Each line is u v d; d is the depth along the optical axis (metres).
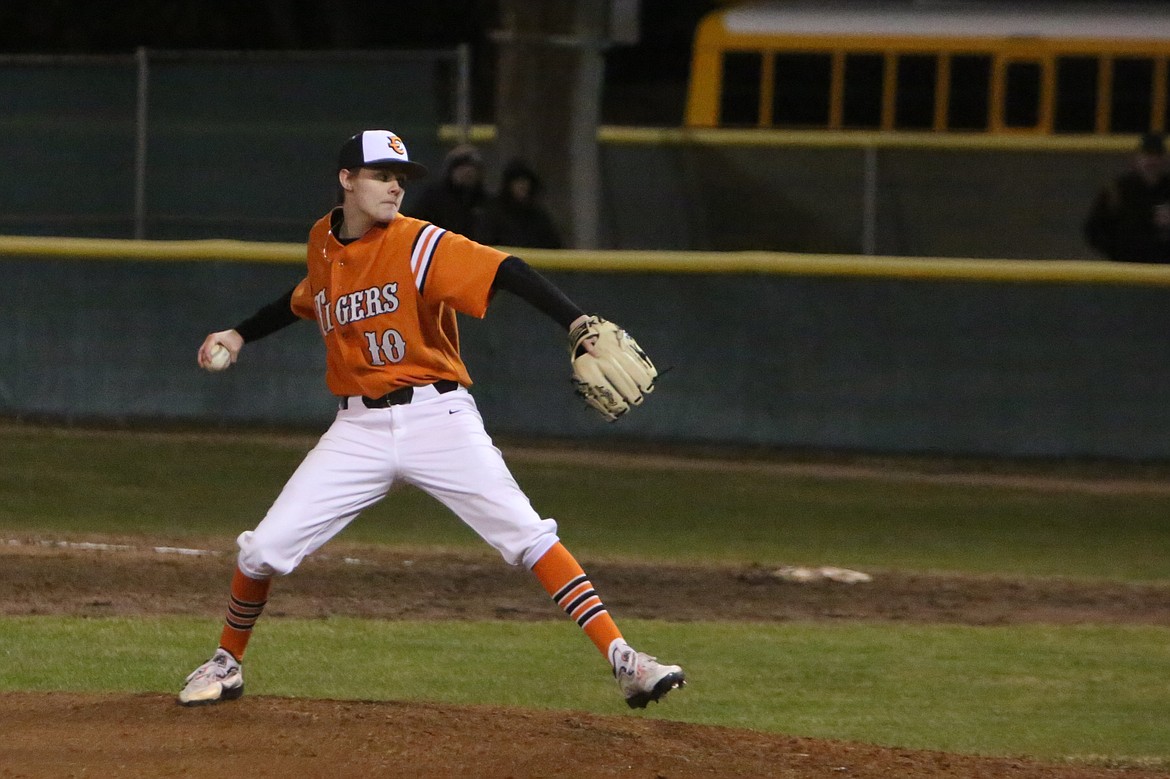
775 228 73.94
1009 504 46.22
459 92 50.47
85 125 54.03
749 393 52.38
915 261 51.66
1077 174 71.12
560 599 18.61
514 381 52.62
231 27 105.56
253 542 18.91
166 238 53.84
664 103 118.38
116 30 101.31
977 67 77.12
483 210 54.09
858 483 48.62
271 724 19.48
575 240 64.44
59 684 24.42
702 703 25.12
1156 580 36.78
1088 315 51.38
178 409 53.22
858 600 33.91
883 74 77.94
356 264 18.59
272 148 52.72
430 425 18.66
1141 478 50.38
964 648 29.48
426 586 34.00
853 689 26.31
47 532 38.28
